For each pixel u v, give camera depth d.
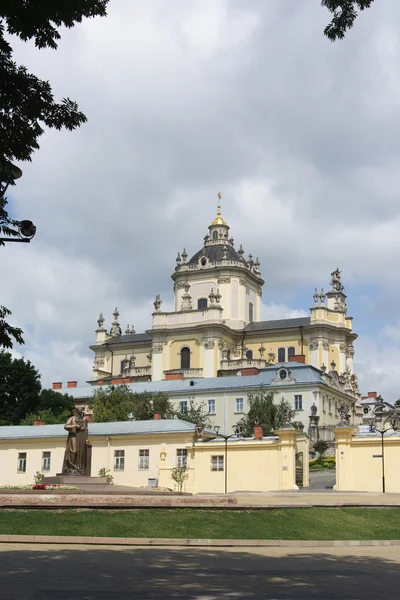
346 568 21.47
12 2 17.14
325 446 83.50
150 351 133.38
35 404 102.12
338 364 124.94
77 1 17.34
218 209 145.00
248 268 136.50
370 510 38.19
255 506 34.62
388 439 51.16
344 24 19.80
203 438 60.78
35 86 18.38
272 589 17.16
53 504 32.25
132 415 86.56
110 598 15.48
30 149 18.70
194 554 24.42
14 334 18.48
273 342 127.56
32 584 17.11
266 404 93.00
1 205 18.45
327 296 129.12
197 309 126.69
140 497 33.44
